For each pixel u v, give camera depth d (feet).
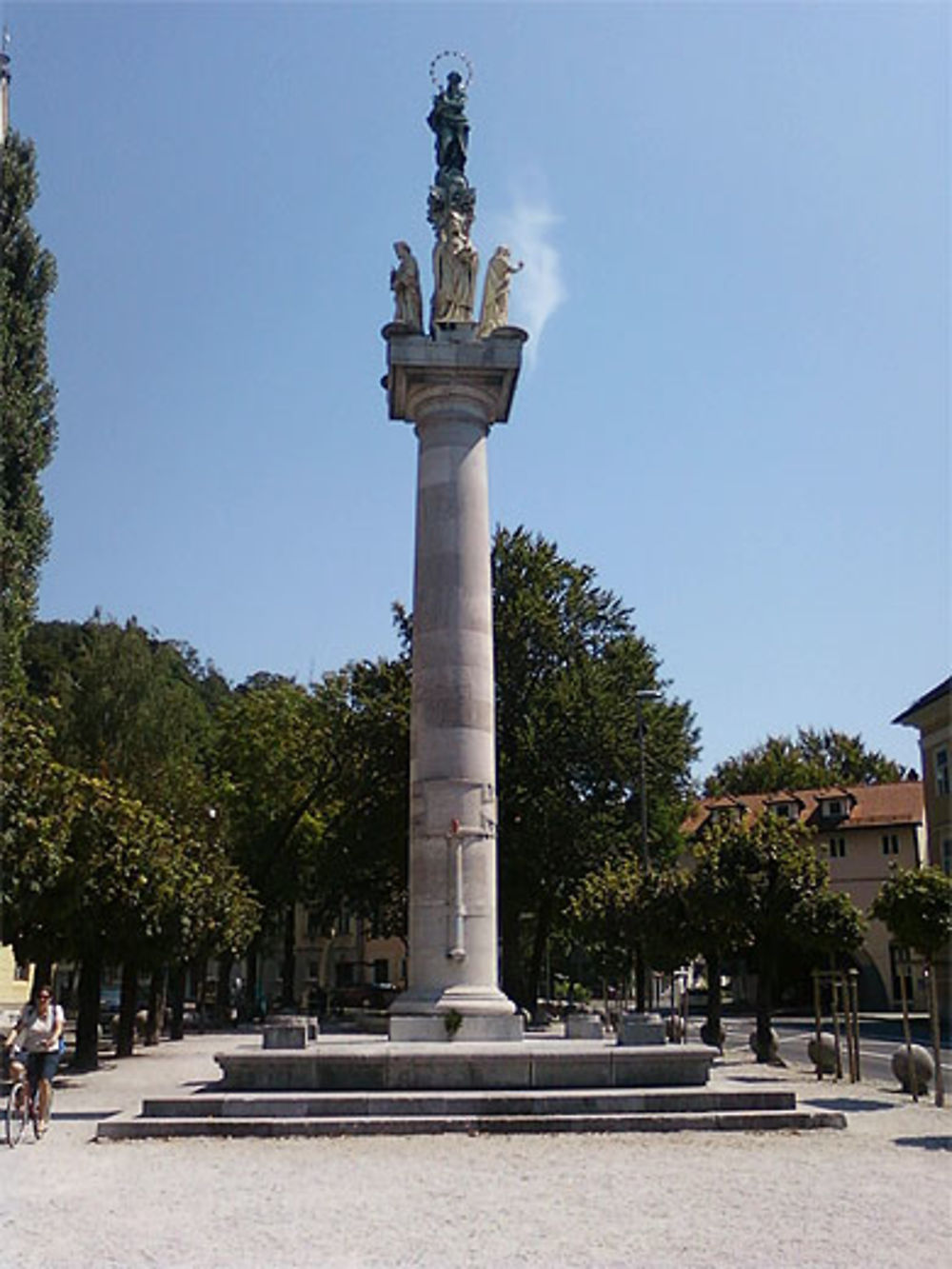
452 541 77.41
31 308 99.91
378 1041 70.59
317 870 180.45
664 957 98.58
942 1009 175.01
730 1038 144.15
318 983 258.98
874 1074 93.97
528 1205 39.50
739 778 314.96
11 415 95.20
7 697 77.82
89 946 95.86
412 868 73.46
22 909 80.12
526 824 152.56
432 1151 50.80
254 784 204.54
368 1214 38.24
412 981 71.82
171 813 143.02
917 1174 45.47
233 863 190.39
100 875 91.20
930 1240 34.65
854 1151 51.03
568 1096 58.13
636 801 165.68
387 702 166.09
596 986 261.44
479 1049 61.41
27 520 95.09
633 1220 37.24
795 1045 131.44
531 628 164.86
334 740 193.06
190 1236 35.37
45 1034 57.00
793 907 91.61
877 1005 227.40
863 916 91.91
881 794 248.11
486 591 77.82
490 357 79.56
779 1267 31.65
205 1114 57.00
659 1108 58.44
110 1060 109.19
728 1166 47.06
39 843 72.38
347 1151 50.80
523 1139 54.13
